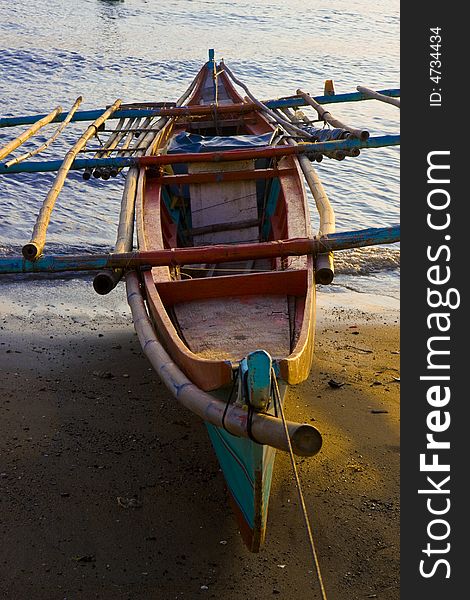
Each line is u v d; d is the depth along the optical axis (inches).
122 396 307.7
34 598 202.7
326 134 385.7
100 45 1072.2
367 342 363.9
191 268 309.1
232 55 1034.1
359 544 227.3
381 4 1457.9
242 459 190.9
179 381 200.1
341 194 579.8
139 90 860.6
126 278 269.7
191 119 490.3
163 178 350.3
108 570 214.1
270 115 438.3
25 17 1267.2
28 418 287.3
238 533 231.0
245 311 246.5
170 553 221.8
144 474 257.0
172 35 1166.3
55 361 337.1
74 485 249.3
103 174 363.6
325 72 950.4
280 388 194.4
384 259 473.4
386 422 291.1
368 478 257.3
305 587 210.4
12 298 410.3
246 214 350.6
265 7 1413.6
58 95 823.7
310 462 265.4
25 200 557.6
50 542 223.3
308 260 265.7
